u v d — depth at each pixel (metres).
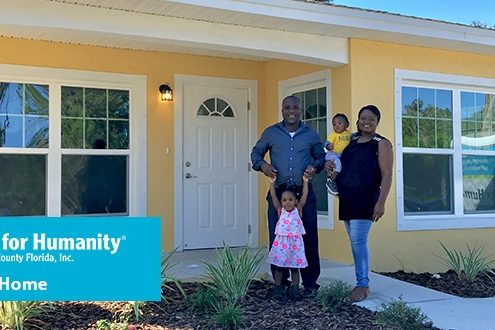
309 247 5.25
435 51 7.53
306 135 5.18
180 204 7.79
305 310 4.63
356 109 6.84
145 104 7.59
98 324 4.14
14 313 4.09
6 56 6.82
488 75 7.97
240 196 8.24
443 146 7.66
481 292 5.95
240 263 5.01
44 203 7.03
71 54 7.17
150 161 7.61
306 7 5.95
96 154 7.32
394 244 7.10
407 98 7.41
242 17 5.84
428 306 4.95
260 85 8.41
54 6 5.35
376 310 4.67
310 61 6.79
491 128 8.10
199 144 7.98
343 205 5.05
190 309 4.58
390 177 4.88
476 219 7.79
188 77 7.88
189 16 5.78
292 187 5.14
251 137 8.32
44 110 7.06
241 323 4.21
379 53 7.08
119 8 5.51
